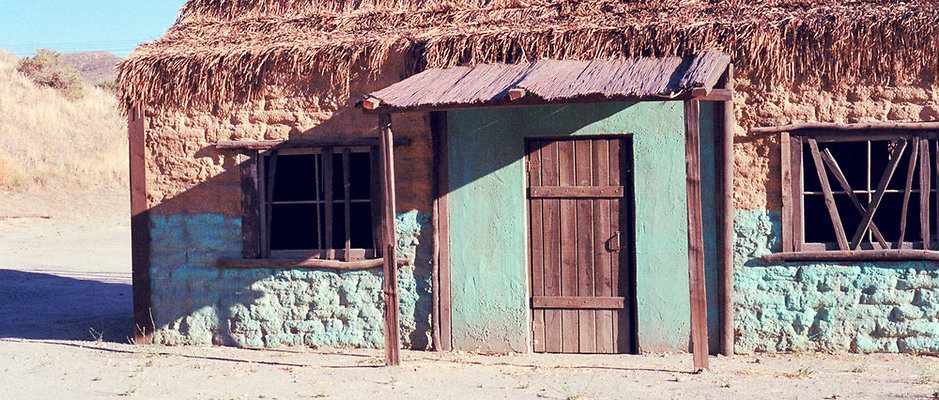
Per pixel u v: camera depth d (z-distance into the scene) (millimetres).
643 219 7992
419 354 8203
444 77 7820
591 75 7293
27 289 13727
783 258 7766
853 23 7516
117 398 6453
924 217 7562
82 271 16234
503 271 8234
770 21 7750
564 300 8219
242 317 8703
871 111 7617
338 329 8555
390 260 7484
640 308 8023
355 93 8477
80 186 28250
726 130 7746
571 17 8477
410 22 8898
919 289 7594
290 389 6707
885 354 7641
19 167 27625
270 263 8609
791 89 7734
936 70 7469
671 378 6883
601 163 8133
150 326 8922
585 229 8195
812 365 7340
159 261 8898
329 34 8859
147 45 9148
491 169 8227
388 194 7418
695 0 8477
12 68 39812
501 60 8141
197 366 7723
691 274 6934
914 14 7469
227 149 8727
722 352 7848
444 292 8352
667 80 6879
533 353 8234
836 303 7719
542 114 8102
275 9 9609
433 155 8305
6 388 6844
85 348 8742
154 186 8891
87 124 34500
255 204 8672
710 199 7875
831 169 7785
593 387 6613
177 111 8812
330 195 8578
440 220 8336
